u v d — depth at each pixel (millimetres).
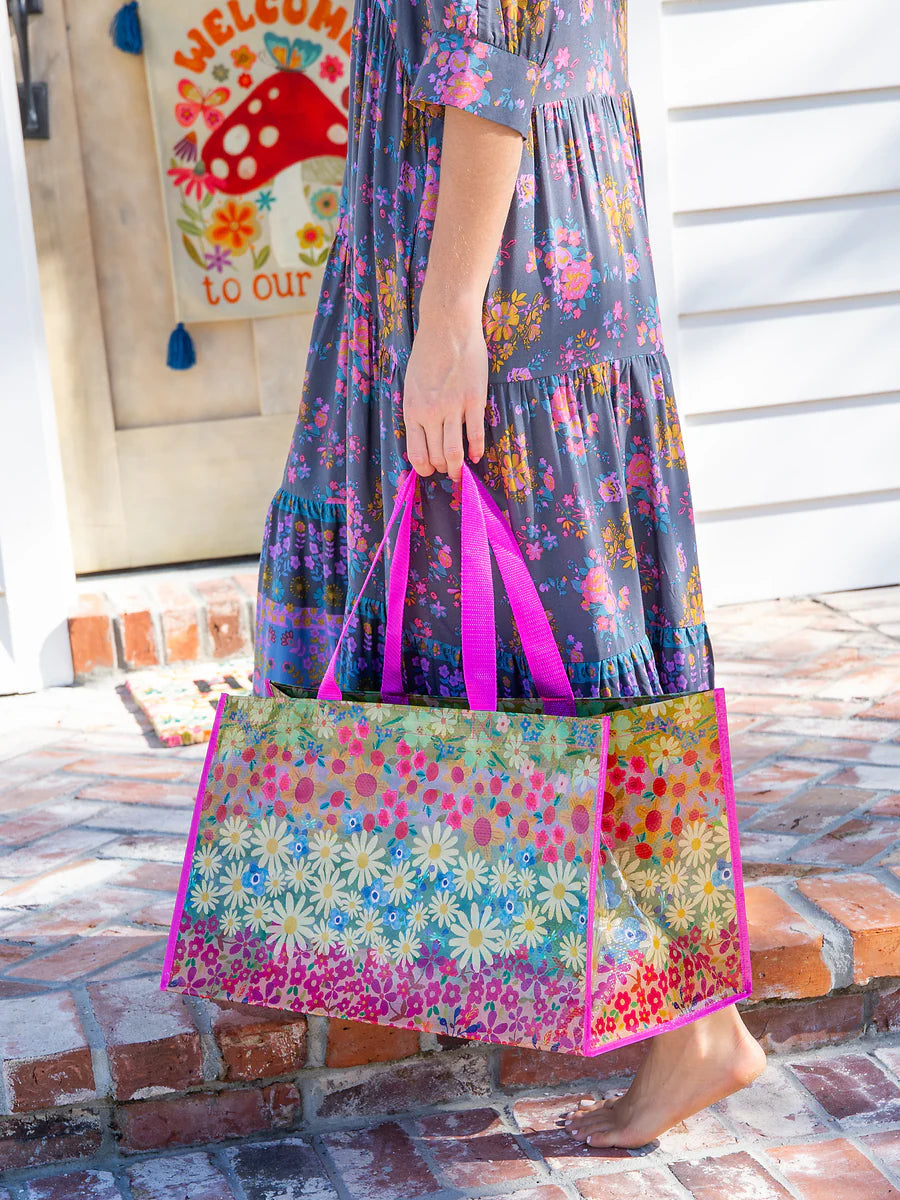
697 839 1469
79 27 3518
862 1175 1573
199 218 3676
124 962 1857
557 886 1378
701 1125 1689
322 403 1695
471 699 1453
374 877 1479
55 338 3658
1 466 3170
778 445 3562
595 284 1461
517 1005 1396
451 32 1310
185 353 3738
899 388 3572
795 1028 1834
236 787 1545
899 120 3402
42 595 3266
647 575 1599
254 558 3926
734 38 3287
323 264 3773
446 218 1353
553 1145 1659
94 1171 1627
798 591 3682
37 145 3553
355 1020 1549
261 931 1527
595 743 1360
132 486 3807
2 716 3109
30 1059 1600
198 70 3594
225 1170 1626
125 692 3268
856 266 3473
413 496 1482
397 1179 1596
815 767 2494
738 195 3377
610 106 1486
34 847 2320
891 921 1829
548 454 1466
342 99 3684
